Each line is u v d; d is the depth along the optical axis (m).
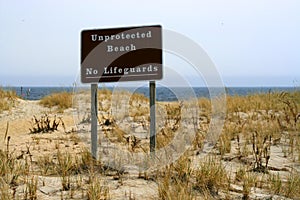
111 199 5.18
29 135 9.41
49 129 10.03
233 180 6.16
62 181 5.54
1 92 14.93
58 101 14.32
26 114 12.71
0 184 5.30
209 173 5.85
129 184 5.80
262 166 6.88
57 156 6.89
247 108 13.41
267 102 13.86
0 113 12.56
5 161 5.92
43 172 6.12
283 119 10.60
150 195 5.36
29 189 5.11
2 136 9.28
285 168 6.97
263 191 5.75
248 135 9.10
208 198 5.25
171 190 5.28
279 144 8.72
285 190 5.71
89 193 5.14
